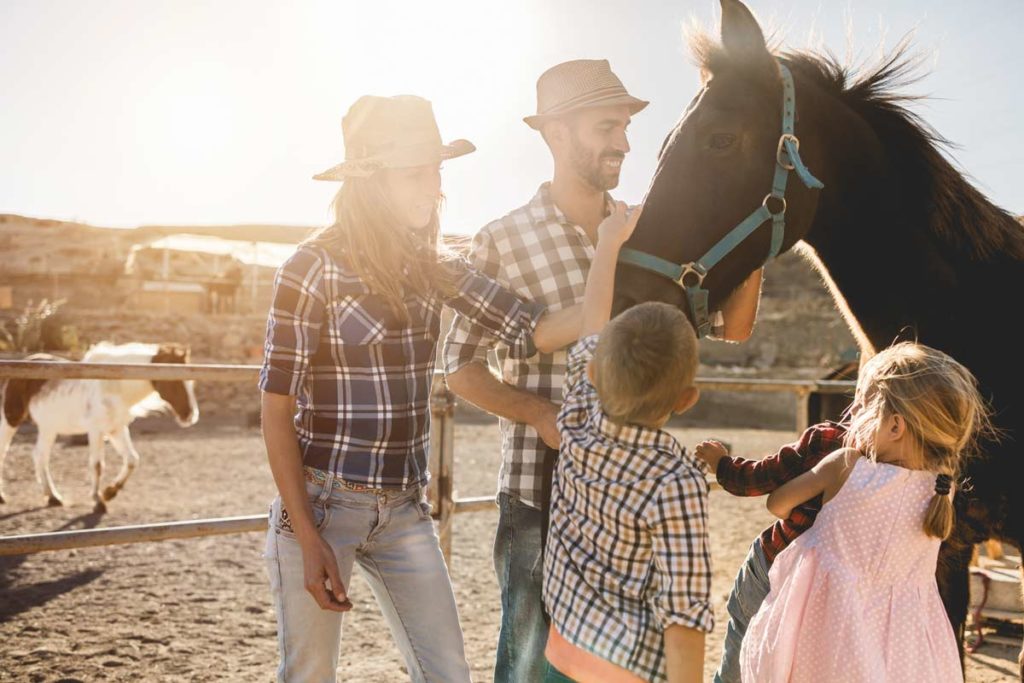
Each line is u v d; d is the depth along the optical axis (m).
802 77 2.17
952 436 1.81
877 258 2.16
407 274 1.89
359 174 1.81
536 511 2.13
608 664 1.56
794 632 1.87
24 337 21.95
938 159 2.18
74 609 4.53
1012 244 2.19
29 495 8.16
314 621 1.85
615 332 1.56
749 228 1.98
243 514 7.11
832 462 1.94
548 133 2.21
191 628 4.22
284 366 1.77
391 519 1.93
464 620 4.39
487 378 2.09
